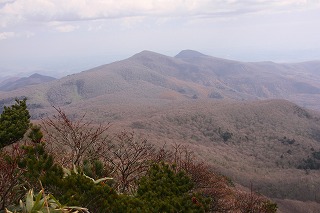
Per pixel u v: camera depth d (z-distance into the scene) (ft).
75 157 24.97
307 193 236.02
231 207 34.81
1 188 16.43
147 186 19.36
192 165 34.01
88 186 16.65
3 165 16.88
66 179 16.81
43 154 18.51
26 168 17.48
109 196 16.52
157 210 16.62
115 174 26.81
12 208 16.05
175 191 19.38
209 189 34.35
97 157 26.12
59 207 15.14
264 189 235.20
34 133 19.63
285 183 245.45
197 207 18.10
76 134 26.14
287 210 200.03
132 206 16.35
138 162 27.86
